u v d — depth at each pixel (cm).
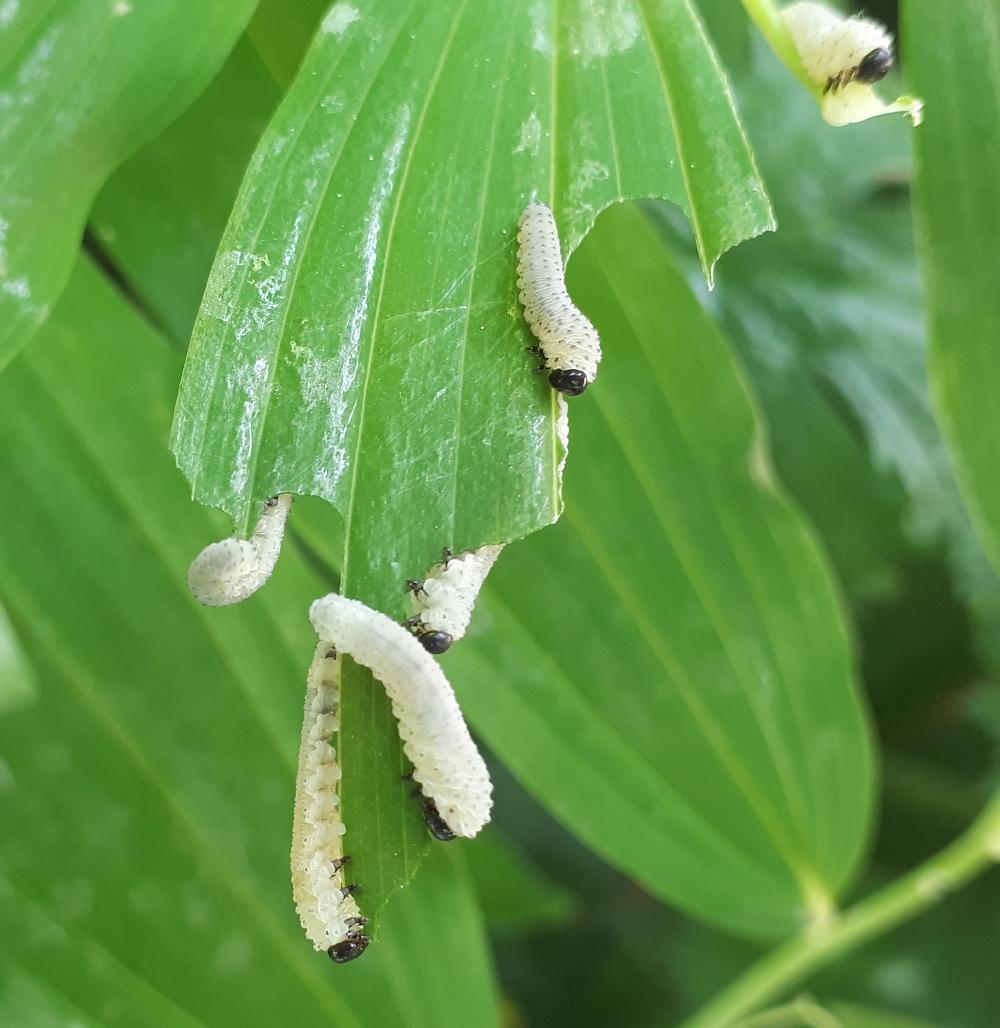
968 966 21
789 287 19
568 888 23
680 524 14
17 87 11
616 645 14
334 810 11
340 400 11
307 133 11
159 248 13
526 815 23
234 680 13
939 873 15
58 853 12
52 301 11
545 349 11
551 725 13
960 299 13
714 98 11
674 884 14
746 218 11
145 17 11
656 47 11
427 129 11
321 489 11
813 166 19
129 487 13
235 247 10
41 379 13
